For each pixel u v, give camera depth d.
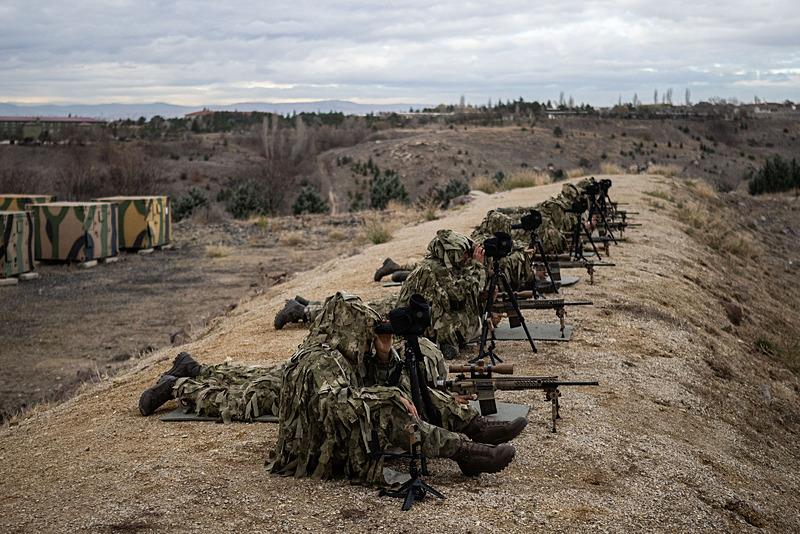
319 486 5.21
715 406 8.40
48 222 25.73
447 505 4.98
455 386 5.83
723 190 36.94
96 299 20.41
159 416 7.21
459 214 25.69
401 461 5.74
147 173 61.03
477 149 125.88
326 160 122.94
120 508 5.01
